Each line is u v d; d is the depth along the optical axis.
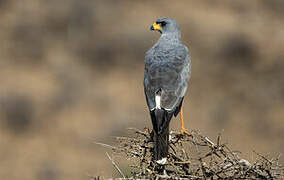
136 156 6.68
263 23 33.56
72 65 28.03
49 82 26.52
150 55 8.68
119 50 29.05
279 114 24.89
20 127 23.11
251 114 24.83
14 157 21.23
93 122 23.42
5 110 23.33
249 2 36.12
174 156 6.71
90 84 26.56
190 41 30.36
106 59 28.73
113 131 22.02
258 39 30.69
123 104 24.95
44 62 28.47
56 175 20.08
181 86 8.37
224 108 24.42
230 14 34.53
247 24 32.97
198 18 33.38
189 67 8.73
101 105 24.73
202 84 26.80
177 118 22.83
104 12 31.97
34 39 29.88
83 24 31.02
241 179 6.41
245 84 27.31
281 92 26.66
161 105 8.01
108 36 29.73
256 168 6.50
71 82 26.02
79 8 31.55
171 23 9.15
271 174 6.43
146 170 6.54
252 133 23.12
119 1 33.88
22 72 27.44
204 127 22.92
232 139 22.19
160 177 6.39
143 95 26.16
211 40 30.22
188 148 6.71
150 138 6.83
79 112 24.25
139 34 29.56
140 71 28.25
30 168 20.56
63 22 31.11
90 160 20.81
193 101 25.14
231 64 28.97
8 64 28.02
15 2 32.19
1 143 22.09
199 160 6.51
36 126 23.25
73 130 22.97
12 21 31.00
